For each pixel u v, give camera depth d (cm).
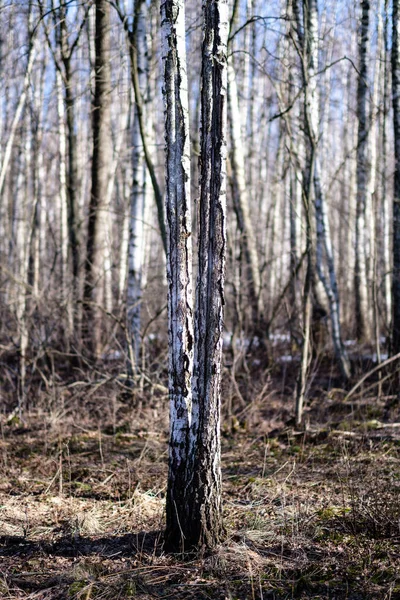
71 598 416
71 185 1262
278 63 1061
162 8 464
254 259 1255
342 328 1606
